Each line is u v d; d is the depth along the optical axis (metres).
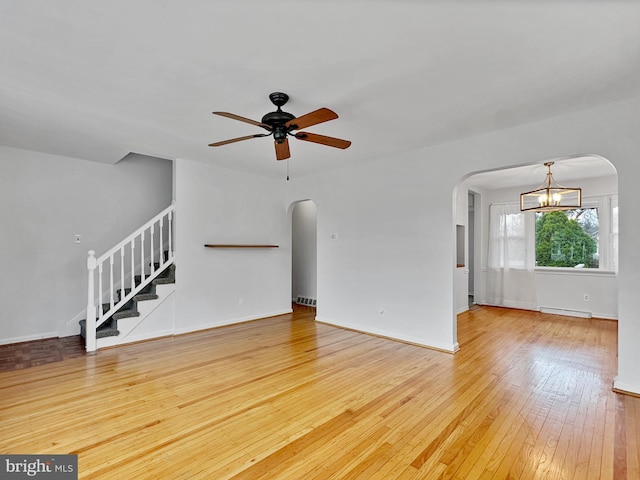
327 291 5.08
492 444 1.99
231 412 2.36
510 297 6.47
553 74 2.24
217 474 1.72
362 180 4.62
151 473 1.72
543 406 2.46
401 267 4.16
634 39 1.84
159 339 4.19
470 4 1.58
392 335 4.24
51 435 2.05
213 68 2.18
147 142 3.71
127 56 2.04
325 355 3.61
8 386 2.77
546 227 6.23
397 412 2.37
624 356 2.68
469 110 2.83
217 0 1.55
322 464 1.80
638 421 2.24
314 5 1.59
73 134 3.48
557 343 4.09
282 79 2.32
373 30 1.79
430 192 3.88
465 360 3.46
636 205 2.59
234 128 3.27
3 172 4.00
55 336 4.33
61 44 1.92
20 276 4.11
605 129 2.71
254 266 5.31
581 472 1.74
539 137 3.06
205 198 4.71
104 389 2.72
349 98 2.60
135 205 5.02
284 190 5.78
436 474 1.72
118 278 4.82
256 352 3.70
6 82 2.36
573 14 1.64
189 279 4.53
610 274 5.41
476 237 6.91
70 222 4.46
